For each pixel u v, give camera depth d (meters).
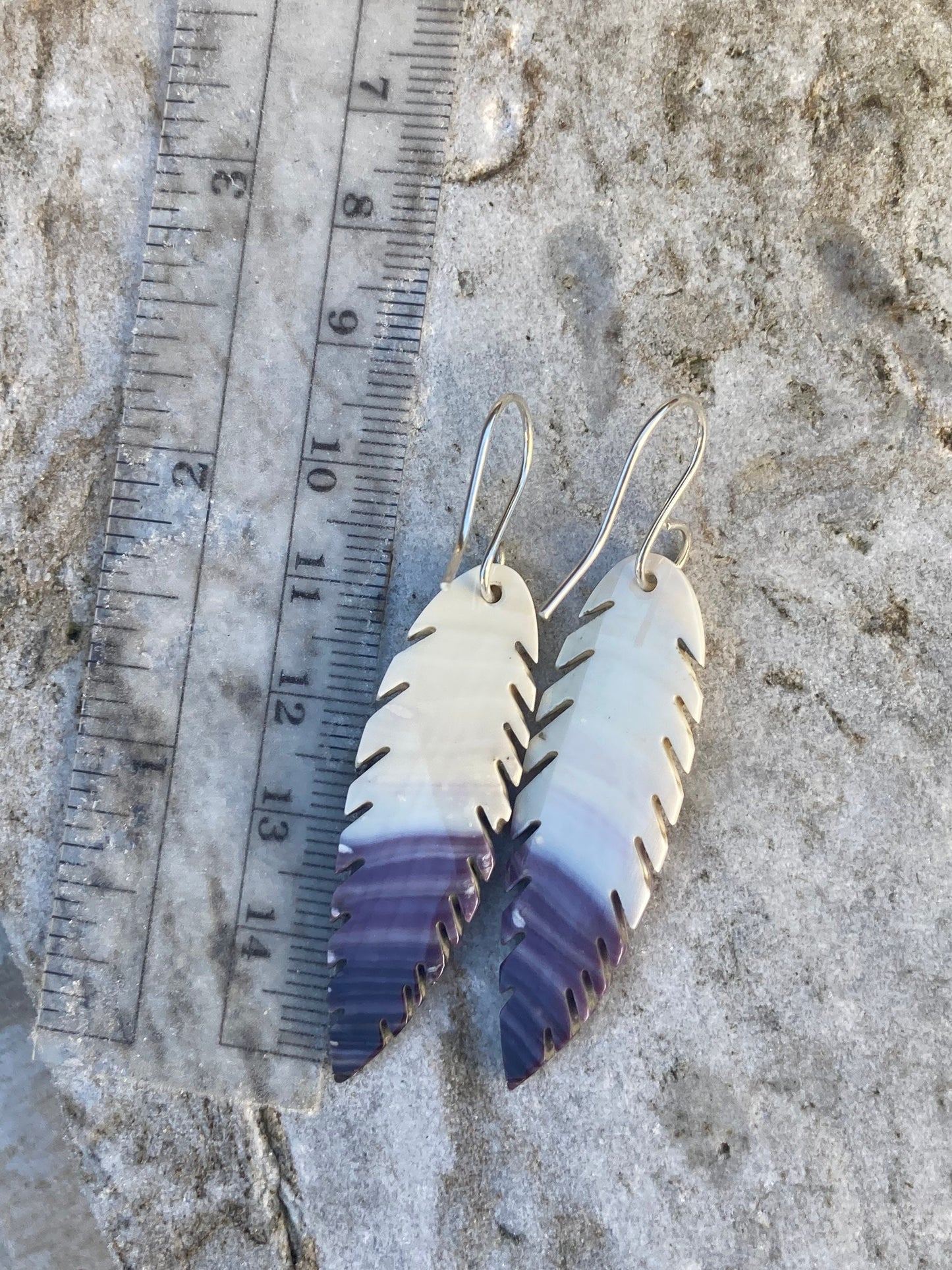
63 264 0.11
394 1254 0.10
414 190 0.10
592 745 0.09
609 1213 0.10
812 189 0.10
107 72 0.11
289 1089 0.10
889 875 0.10
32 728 0.11
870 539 0.10
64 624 0.11
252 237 0.10
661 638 0.09
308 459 0.10
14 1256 0.11
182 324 0.11
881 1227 0.10
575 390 0.10
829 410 0.10
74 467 0.11
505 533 0.10
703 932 0.10
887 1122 0.10
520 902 0.09
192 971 0.10
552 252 0.10
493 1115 0.10
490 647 0.10
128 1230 0.11
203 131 0.10
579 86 0.10
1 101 0.11
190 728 0.10
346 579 0.10
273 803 0.10
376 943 0.09
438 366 0.10
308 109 0.10
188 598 0.11
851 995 0.10
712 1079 0.10
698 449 0.09
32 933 0.11
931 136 0.10
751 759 0.10
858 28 0.10
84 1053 0.10
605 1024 0.10
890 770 0.10
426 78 0.10
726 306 0.10
